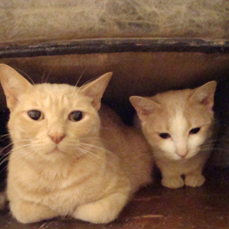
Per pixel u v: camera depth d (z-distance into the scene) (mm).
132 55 290
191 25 270
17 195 275
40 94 264
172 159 335
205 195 322
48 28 257
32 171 267
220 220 272
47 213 273
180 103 335
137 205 306
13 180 277
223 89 402
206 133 336
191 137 327
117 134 352
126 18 260
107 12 256
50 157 251
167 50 278
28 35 260
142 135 376
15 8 250
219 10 269
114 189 287
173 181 348
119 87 373
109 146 325
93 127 273
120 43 268
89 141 272
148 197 324
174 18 265
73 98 270
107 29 261
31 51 267
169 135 334
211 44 278
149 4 259
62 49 266
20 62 290
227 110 397
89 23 257
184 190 337
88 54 282
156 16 262
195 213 286
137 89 385
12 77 269
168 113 331
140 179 351
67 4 252
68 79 335
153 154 363
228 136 391
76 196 272
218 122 389
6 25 253
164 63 310
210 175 373
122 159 333
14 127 263
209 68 330
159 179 375
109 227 269
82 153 267
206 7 267
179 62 309
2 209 306
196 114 328
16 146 270
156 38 273
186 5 264
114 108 458
